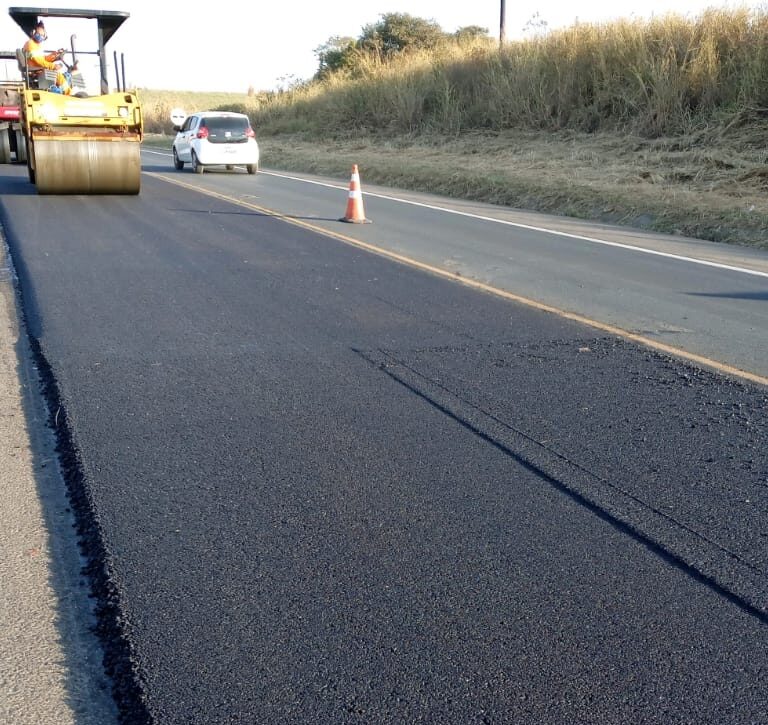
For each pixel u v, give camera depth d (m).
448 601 3.30
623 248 11.94
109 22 16.89
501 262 10.58
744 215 13.53
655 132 21.58
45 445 4.83
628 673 2.90
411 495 4.20
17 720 2.70
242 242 11.45
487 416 5.27
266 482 4.31
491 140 25.72
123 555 3.60
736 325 7.62
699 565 3.60
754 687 2.84
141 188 18.41
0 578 3.50
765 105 19.73
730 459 4.70
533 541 3.78
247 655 2.96
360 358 6.39
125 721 2.69
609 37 24.56
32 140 15.35
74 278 8.88
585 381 5.98
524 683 2.84
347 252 10.92
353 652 2.99
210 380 5.82
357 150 29.41
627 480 4.41
